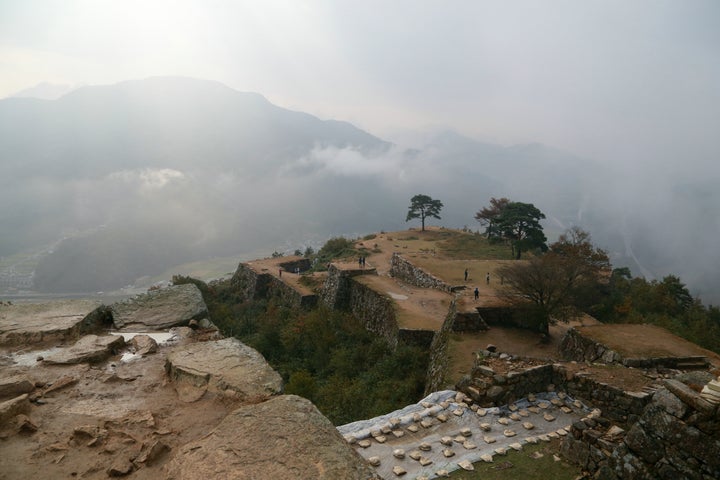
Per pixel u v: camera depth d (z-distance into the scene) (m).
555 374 11.40
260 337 31.05
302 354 28.81
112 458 3.88
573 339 17.61
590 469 7.80
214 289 54.00
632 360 13.73
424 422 9.60
